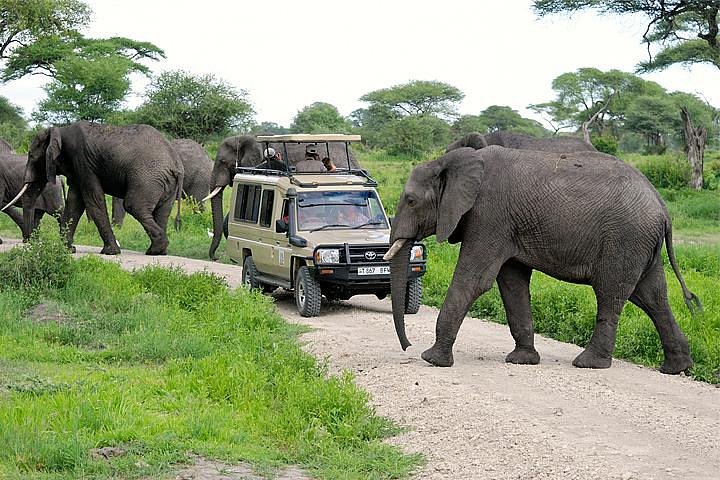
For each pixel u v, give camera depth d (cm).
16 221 2466
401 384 983
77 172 2084
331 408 861
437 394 930
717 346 1084
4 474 678
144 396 920
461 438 801
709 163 5744
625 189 1033
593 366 1058
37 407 832
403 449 790
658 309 1070
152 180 2064
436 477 719
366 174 1572
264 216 1555
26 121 7106
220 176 2164
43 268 1448
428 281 1622
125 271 1606
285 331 1280
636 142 8312
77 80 5412
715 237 2833
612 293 1042
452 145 1919
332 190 1505
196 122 5066
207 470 722
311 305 1403
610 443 771
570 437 787
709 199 3684
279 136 1639
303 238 1424
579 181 1038
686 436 792
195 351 1123
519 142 1925
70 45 5662
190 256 2217
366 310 1480
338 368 1081
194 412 856
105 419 801
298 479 716
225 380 946
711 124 7856
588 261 1041
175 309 1353
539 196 1038
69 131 2091
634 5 4056
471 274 1061
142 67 5903
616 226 1027
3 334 1185
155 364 1100
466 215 1068
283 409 875
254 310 1313
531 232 1045
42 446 725
